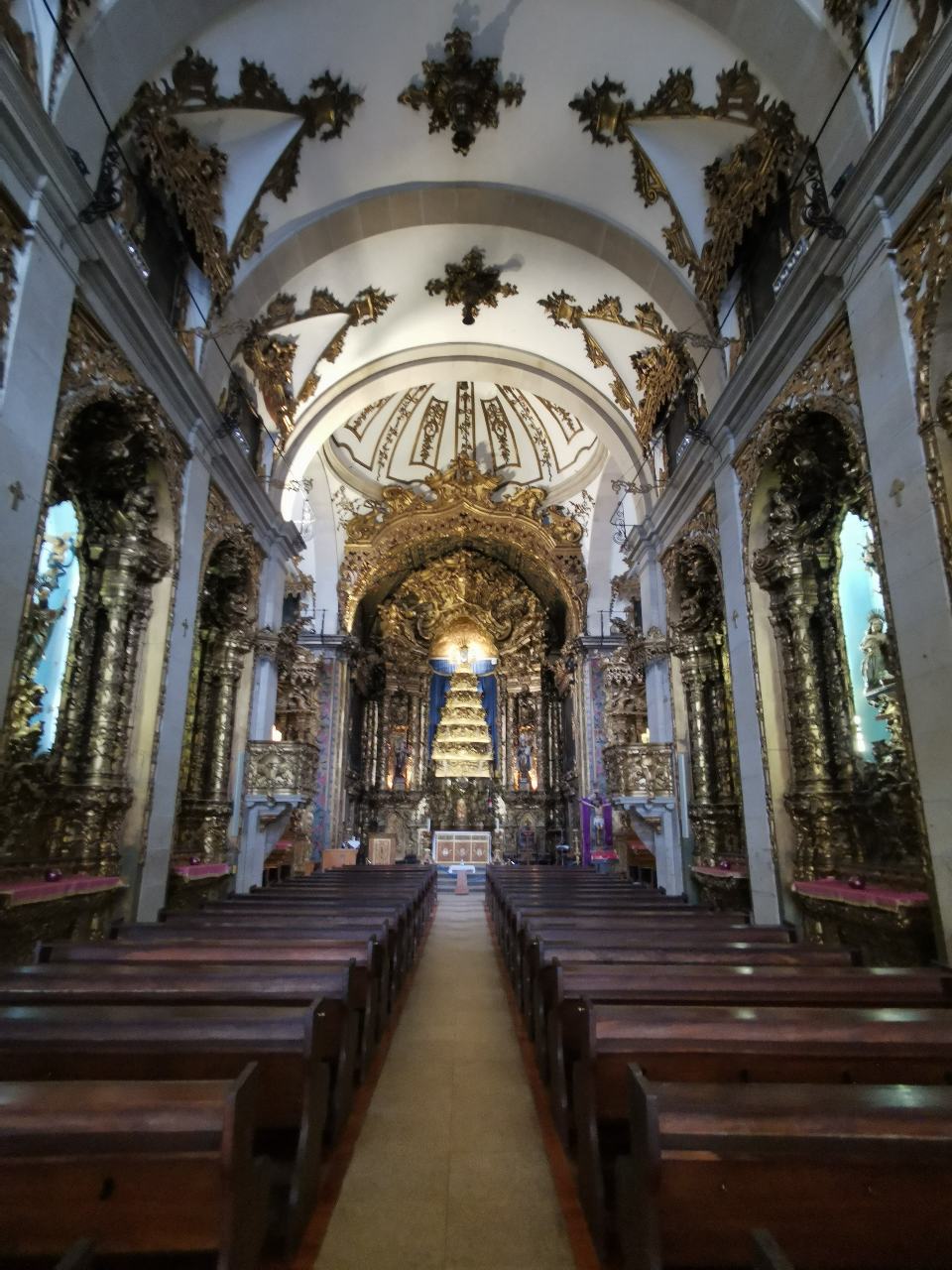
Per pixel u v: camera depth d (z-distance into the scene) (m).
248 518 11.27
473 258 11.53
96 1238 1.71
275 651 12.52
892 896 5.61
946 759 4.88
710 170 8.41
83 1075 2.63
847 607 7.65
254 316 10.00
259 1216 2.13
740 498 8.74
